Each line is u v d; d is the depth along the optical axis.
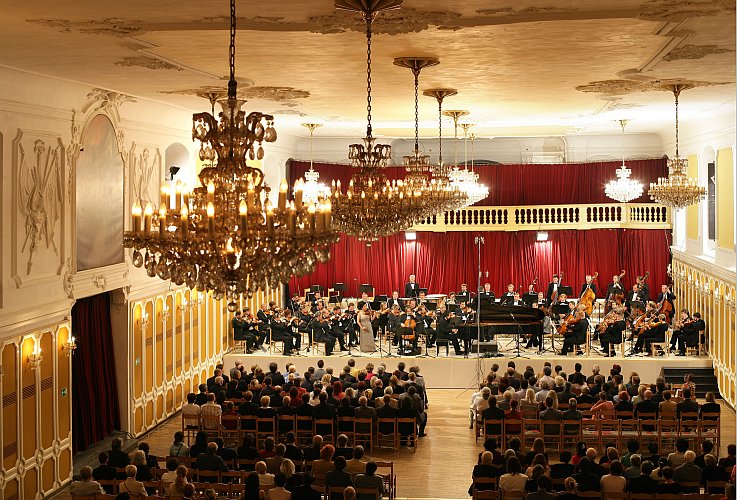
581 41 13.11
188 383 24.53
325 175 33.91
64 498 16.69
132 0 10.25
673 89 18.77
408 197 14.55
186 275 7.88
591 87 18.59
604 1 10.55
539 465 13.70
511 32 12.38
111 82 16.72
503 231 34.41
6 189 15.05
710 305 26.14
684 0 10.52
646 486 13.45
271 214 7.54
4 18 11.12
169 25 11.70
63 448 17.19
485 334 26.62
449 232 34.59
